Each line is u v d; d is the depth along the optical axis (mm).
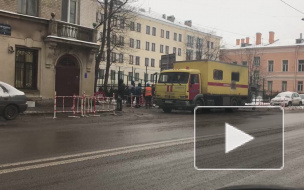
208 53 60688
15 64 17812
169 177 5496
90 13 21625
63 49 19406
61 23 19078
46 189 4734
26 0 18328
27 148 7535
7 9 17312
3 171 5602
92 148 7691
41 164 6113
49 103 18953
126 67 59125
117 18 29703
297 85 58438
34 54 18641
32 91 18312
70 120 13898
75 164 6184
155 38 64875
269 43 66688
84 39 20344
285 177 5641
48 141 8500
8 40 17250
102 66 54031
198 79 19172
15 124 11992
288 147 8492
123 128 11492
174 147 8078
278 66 60344
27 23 17984
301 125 13859
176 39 68875
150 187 4949
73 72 20125
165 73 19641
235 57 64750
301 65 58156
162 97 19344
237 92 22094
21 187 4797
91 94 20938
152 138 9391
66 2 20312
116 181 5203
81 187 4863
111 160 6582
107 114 17047
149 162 6504
